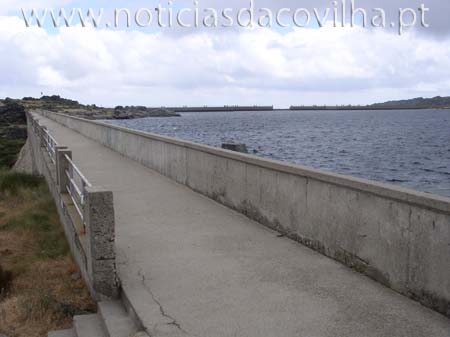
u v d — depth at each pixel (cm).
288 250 694
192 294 548
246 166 890
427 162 4184
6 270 791
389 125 12281
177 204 1018
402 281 521
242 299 530
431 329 446
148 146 1605
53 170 1377
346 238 617
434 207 470
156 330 466
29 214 1234
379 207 554
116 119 17175
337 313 488
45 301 621
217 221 870
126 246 732
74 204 952
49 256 895
